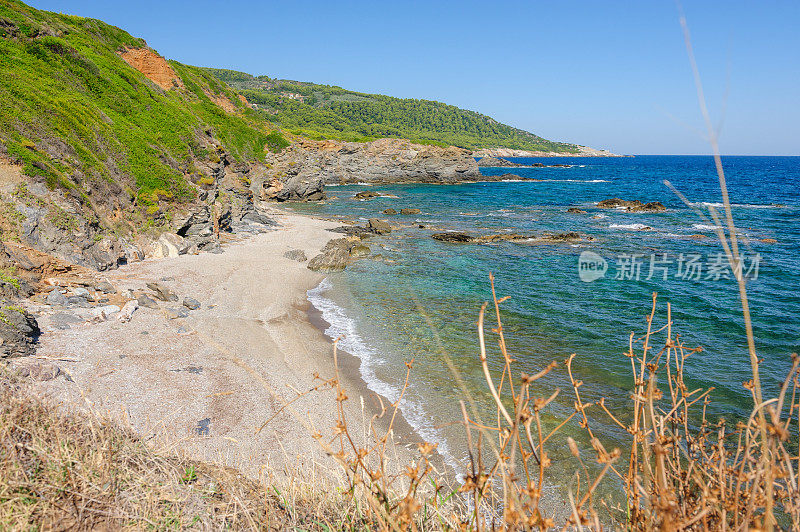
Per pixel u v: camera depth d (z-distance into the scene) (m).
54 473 2.89
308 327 15.49
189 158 30.67
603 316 16.58
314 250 28.75
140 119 31.11
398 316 16.88
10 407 3.45
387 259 27.08
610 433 9.00
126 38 52.69
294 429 8.87
